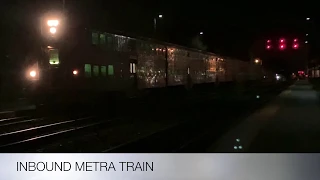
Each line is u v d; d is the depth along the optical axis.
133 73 25.55
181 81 33.59
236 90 46.19
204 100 31.53
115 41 23.61
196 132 15.83
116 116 20.70
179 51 33.19
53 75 19.77
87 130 15.88
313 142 12.23
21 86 21.97
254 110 22.56
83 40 20.61
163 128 16.53
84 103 21.36
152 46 28.27
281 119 18.08
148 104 26.86
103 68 22.34
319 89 44.34
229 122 17.77
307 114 19.98
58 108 20.20
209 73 41.47
